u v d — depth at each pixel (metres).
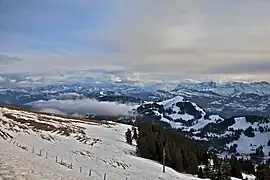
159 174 84.81
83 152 81.94
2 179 28.23
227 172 126.81
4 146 54.50
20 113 121.38
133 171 78.19
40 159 49.38
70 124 138.75
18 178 29.97
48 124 114.25
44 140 83.94
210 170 120.62
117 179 58.81
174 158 117.69
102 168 67.94
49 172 37.59
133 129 149.50
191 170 119.00
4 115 104.50
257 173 151.75
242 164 170.88
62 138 96.12
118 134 147.25
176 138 152.12
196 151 139.88
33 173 34.09
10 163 36.25
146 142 117.81
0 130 76.88
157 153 117.94
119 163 82.50
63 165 53.41
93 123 173.62
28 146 68.81
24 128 92.12
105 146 107.12
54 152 70.06
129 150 116.19
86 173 53.25
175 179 85.31
